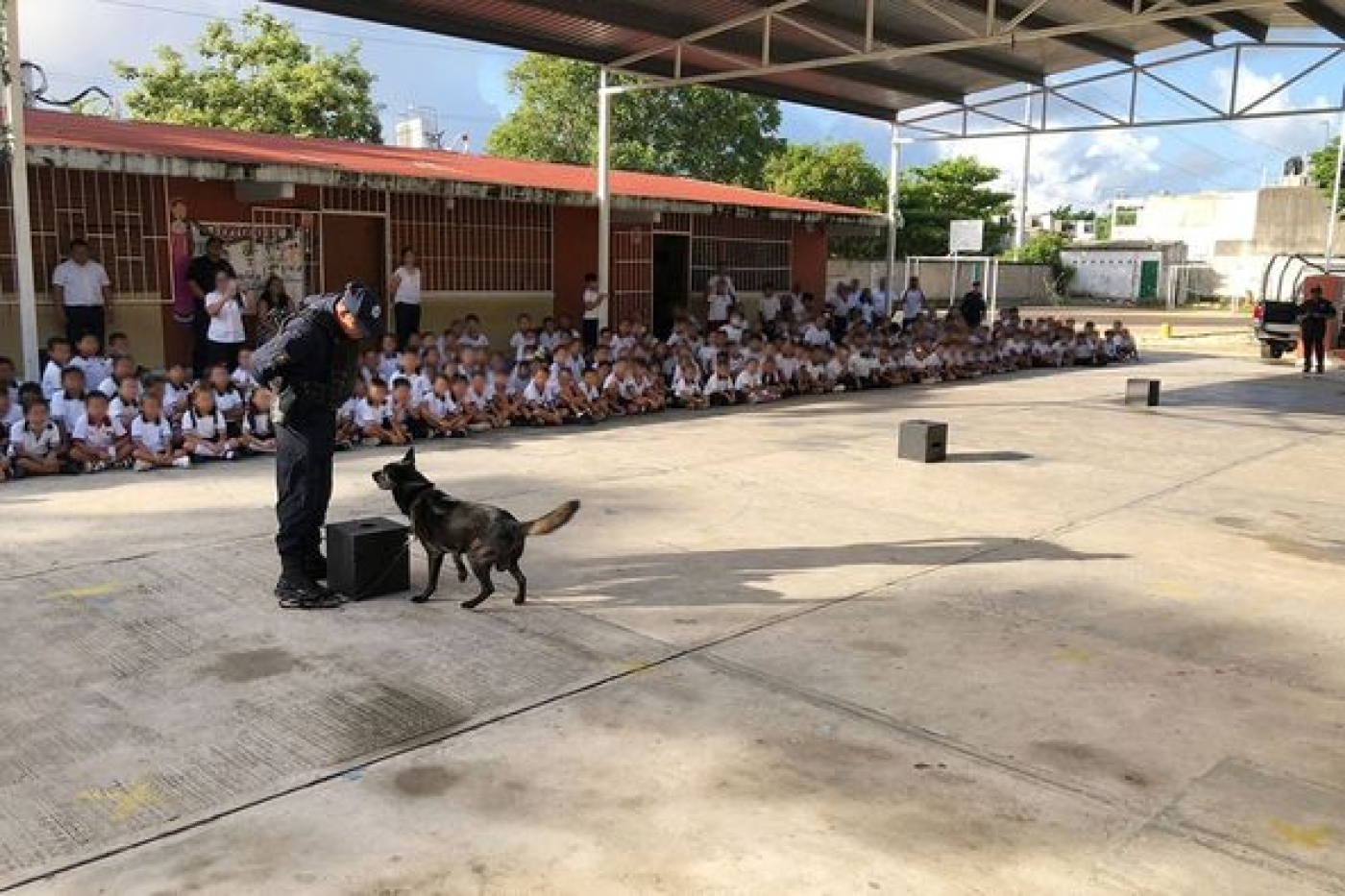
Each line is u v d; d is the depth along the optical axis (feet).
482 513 15.34
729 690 12.82
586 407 33.01
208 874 8.89
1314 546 20.04
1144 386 39.42
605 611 15.55
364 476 24.23
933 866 9.14
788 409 37.47
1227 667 13.89
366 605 15.57
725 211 50.49
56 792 10.19
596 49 40.16
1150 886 8.91
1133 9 34.63
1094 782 10.72
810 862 9.16
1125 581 17.56
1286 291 84.48
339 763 10.85
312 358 14.98
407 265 38.63
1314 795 10.54
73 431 23.99
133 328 34.01
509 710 12.16
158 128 39.34
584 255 47.93
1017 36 33.53
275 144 39.65
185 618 14.80
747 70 38.24
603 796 10.25
